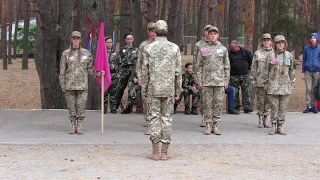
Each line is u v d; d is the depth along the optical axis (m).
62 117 12.45
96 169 7.59
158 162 8.08
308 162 8.23
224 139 9.94
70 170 7.52
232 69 13.35
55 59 15.80
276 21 21.98
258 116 12.41
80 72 10.07
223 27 41.12
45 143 9.36
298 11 31.25
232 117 12.79
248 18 18.83
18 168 7.62
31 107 22.00
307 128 11.28
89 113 13.17
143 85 8.19
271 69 10.30
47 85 15.88
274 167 7.87
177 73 8.15
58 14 16.59
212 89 10.32
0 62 37.91
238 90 13.50
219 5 32.81
